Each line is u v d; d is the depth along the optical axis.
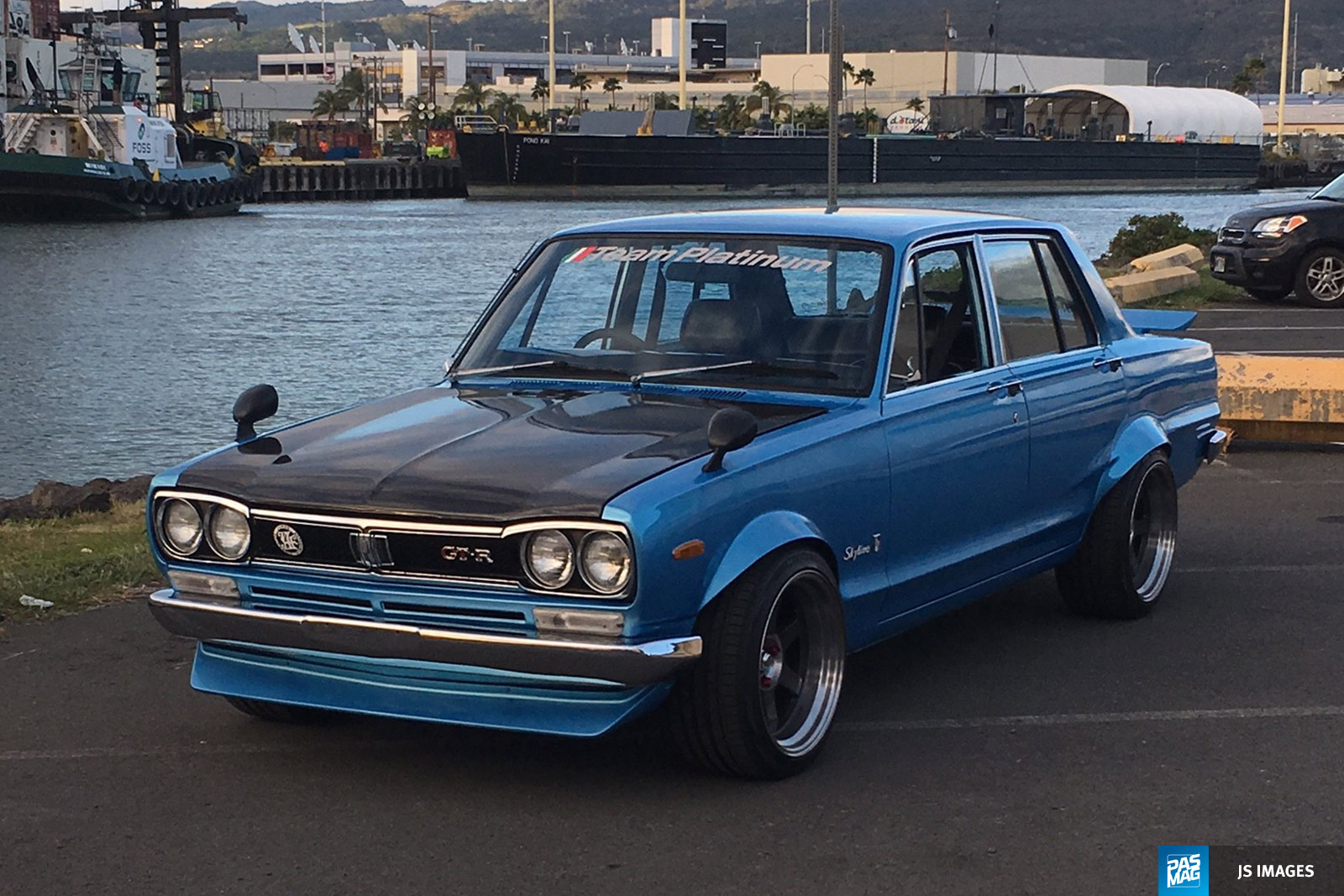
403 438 4.84
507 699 4.45
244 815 4.54
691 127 103.44
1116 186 112.19
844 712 5.49
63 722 5.41
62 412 23.19
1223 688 5.75
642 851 4.24
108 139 79.75
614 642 4.24
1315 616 6.77
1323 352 15.17
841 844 4.29
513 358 5.54
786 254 5.46
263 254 56.06
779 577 4.58
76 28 103.00
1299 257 19.95
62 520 10.20
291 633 4.52
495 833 4.38
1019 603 7.05
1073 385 6.17
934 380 5.47
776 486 4.61
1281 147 136.62
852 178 102.12
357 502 4.43
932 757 5.01
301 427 5.14
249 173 95.38
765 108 163.38
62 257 55.50
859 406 5.08
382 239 63.97
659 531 4.23
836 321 5.29
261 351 29.72
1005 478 5.77
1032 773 4.85
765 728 4.61
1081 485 6.32
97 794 4.71
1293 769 4.89
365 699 4.61
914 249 5.46
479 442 4.74
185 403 23.94
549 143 98.06
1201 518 8.87
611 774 4.84
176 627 4.74
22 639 6.50
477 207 92.81
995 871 4.11
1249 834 4.37
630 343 5.45
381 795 4.69
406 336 31.81
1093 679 5.86
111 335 32.84
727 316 5.38
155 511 4.75
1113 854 4.22
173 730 5.33
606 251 5.72
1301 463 10.64
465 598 4.33
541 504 4.27
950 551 5.54
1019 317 6.04
